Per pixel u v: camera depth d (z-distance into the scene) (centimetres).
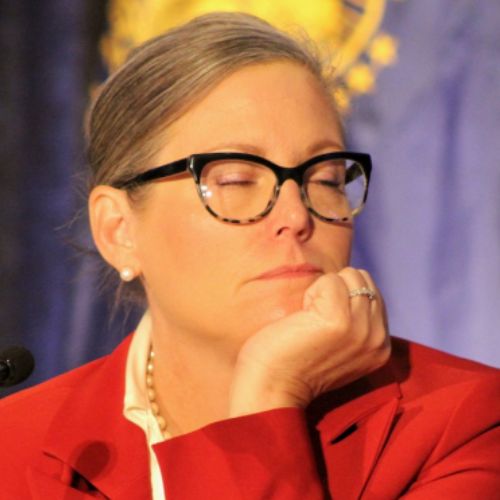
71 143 1225
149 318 733
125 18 1224
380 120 1177
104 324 1219
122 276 691
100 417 691
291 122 643
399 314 1177
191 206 639
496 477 636
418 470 639
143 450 671
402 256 1175
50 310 1226
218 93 644
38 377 1223
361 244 1182
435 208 1166
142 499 650
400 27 1173
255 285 630
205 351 661
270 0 1196
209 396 682
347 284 638
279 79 650
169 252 652
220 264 632
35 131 1230
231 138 636
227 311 636
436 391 665
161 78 652
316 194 652
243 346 637
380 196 1177
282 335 627
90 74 1230
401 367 702
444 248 1166
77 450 671
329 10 1187
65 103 1227
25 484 682
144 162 662
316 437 653
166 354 692
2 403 742
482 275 1155
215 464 608
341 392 667
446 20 1161
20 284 1227
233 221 629
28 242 1227
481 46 1153
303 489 602
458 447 643
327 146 655
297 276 631
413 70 1170
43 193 1229
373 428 649
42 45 1230
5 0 1227
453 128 1162
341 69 1173
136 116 662
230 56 645
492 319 1155
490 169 1153
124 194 679
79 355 1220
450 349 1166
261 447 610
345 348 630
